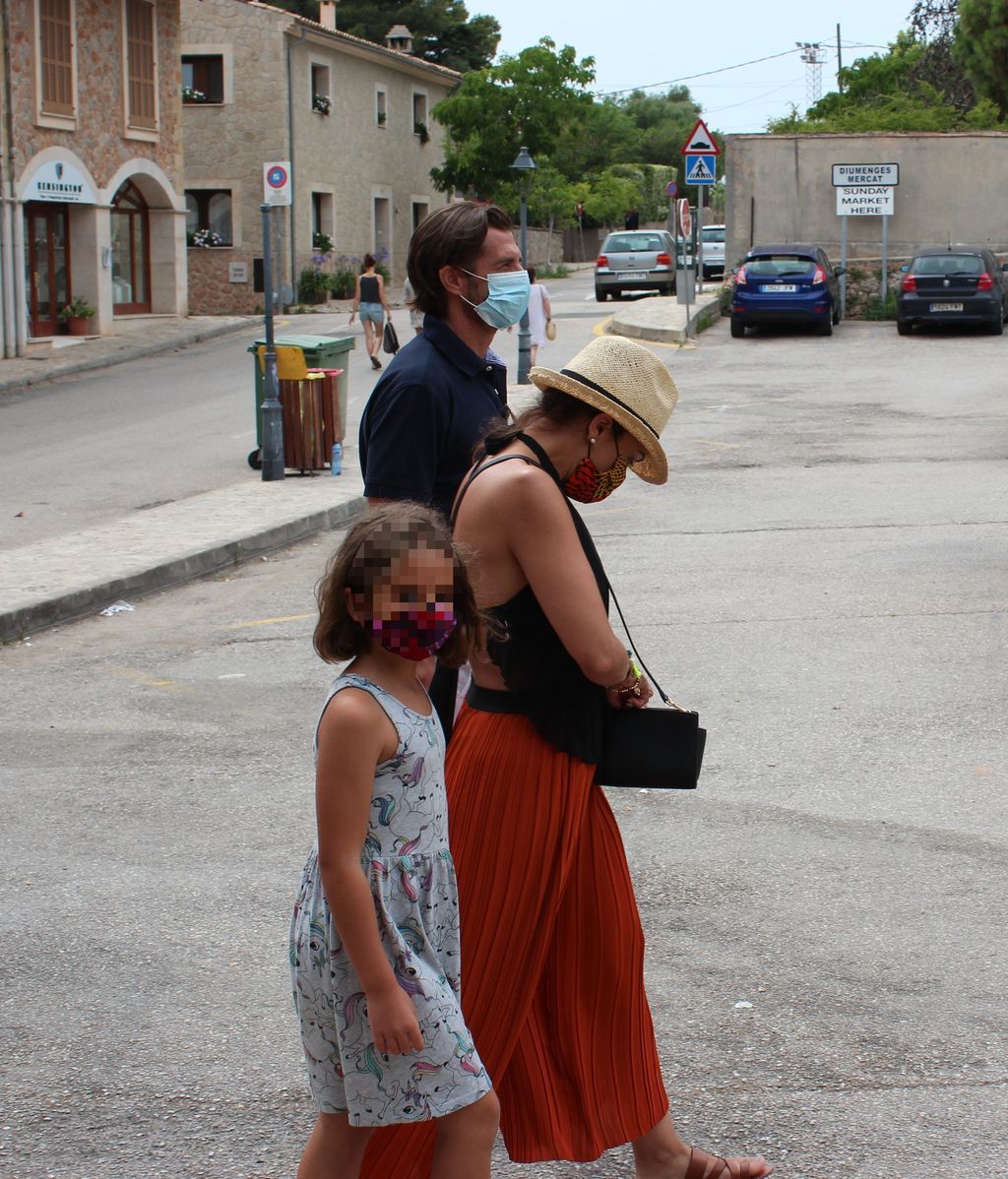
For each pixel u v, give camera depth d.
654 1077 3.10
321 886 2.62
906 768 5.97
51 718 7.02
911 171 30.09
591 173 76.12
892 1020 3.92
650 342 26.77
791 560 10.00
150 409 20.77
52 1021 4.03
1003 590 8.92
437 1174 2.67
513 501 2.89
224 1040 3.91
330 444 14.42
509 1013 2.97
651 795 5.73
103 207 29.77
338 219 41.75
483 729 3.00
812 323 26.48
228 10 38.00
